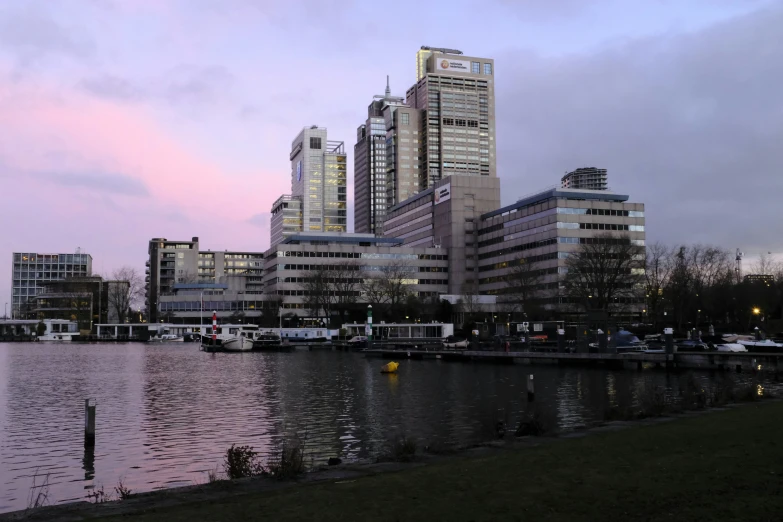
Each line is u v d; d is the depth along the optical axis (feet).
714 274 502.38
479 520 43.16
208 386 202.18
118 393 183.83
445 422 128.26
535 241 651.25
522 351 328.49
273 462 83.97
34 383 214.07
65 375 245.04
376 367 283.79
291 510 47.16
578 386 194.39
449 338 439.22
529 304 520.83
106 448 105.81
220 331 583.99
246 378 230.07
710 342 351.05
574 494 48.78
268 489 56.34
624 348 308.81
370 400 164.66
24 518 48.85
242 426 125.39
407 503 47.96
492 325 482.69
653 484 50.83
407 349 383.45
